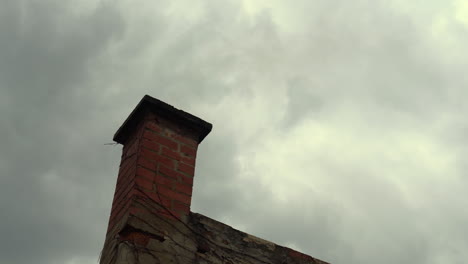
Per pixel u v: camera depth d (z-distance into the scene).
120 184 5.04
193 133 5.44
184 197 4.92
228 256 4.90
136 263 4.28
